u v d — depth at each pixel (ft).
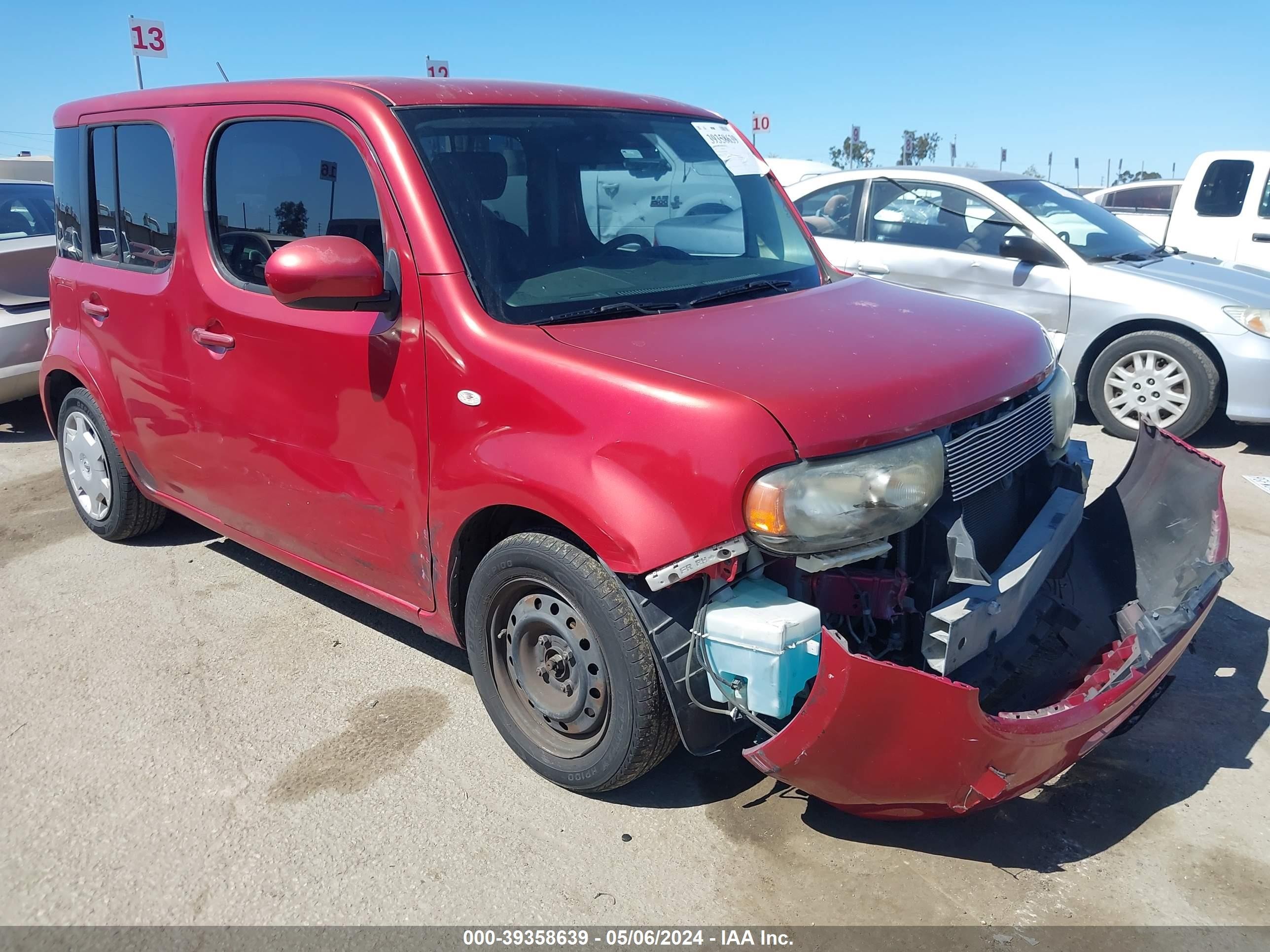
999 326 9.88
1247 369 18.86
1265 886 8.14
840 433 7.55
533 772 9.85
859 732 7.17
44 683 11.68
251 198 11.07
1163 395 19.94
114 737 10.56
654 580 7.64
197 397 12.15
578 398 8.12
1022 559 8.83
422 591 10.20
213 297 11.47
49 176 40.65
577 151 10.70
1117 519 10.75
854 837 8.82
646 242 10.75
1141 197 43.62
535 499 8.38
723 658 7.79
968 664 8.57
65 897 8.29
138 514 15.35
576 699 9.04
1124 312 20.02
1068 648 9.37
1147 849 8.60
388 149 9.53
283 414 10.93
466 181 9.64
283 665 12.00
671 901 8.11
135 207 13.01
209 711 11.03
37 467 20.61
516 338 8.66
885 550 7.84
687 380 7.78
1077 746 7.88
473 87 10.65
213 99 11.64
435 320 9.11
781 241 12.13
